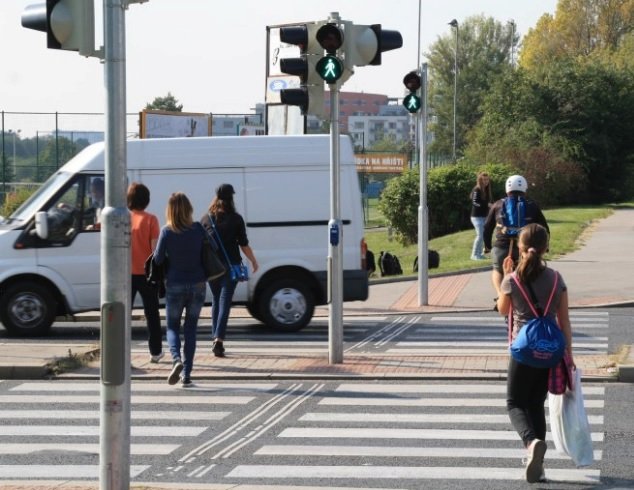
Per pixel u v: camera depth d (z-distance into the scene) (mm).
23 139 97938
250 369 25625
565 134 121125
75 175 32125
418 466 16984
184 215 23719
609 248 57125
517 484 15859
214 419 20625
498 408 21406
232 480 16250
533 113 123375
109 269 12891
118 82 12969
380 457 17594
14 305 31953
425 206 38188
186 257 23688
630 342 29609
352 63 25047
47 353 27125
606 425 19734
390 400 22266
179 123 91250
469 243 63500
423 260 38281
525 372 15969
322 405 21828
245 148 32531
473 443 18531
